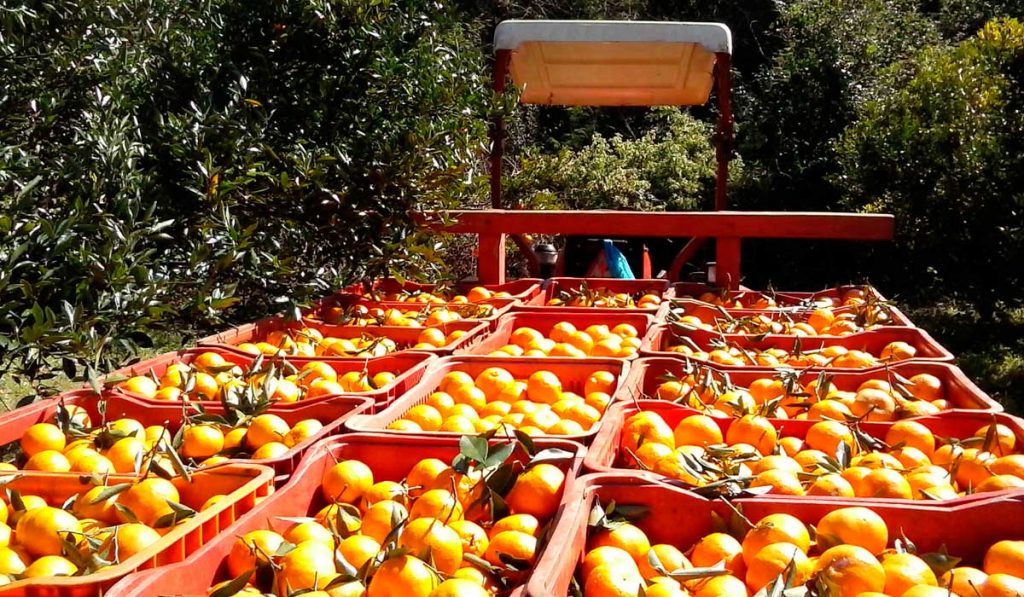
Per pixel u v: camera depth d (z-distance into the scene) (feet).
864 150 36.32
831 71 48.37
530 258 22.17
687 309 15.42
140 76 15.58
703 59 26.30
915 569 5.65
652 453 7.85
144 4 16.05
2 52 12.32
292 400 9.91
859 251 42.63
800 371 10.49
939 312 39.11
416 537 5.94
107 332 10.59
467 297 17.13
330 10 16.25
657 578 5.77
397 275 16.60
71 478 7.21
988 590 5.50
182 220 13.93
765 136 49.70
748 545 6.10
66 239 10.14
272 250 15.71
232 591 5.30
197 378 10.36
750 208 49.57
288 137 16.22
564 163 47.37
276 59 16.56
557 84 29.37
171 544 5.67
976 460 7.75
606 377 10.62
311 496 7.41
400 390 9.89
